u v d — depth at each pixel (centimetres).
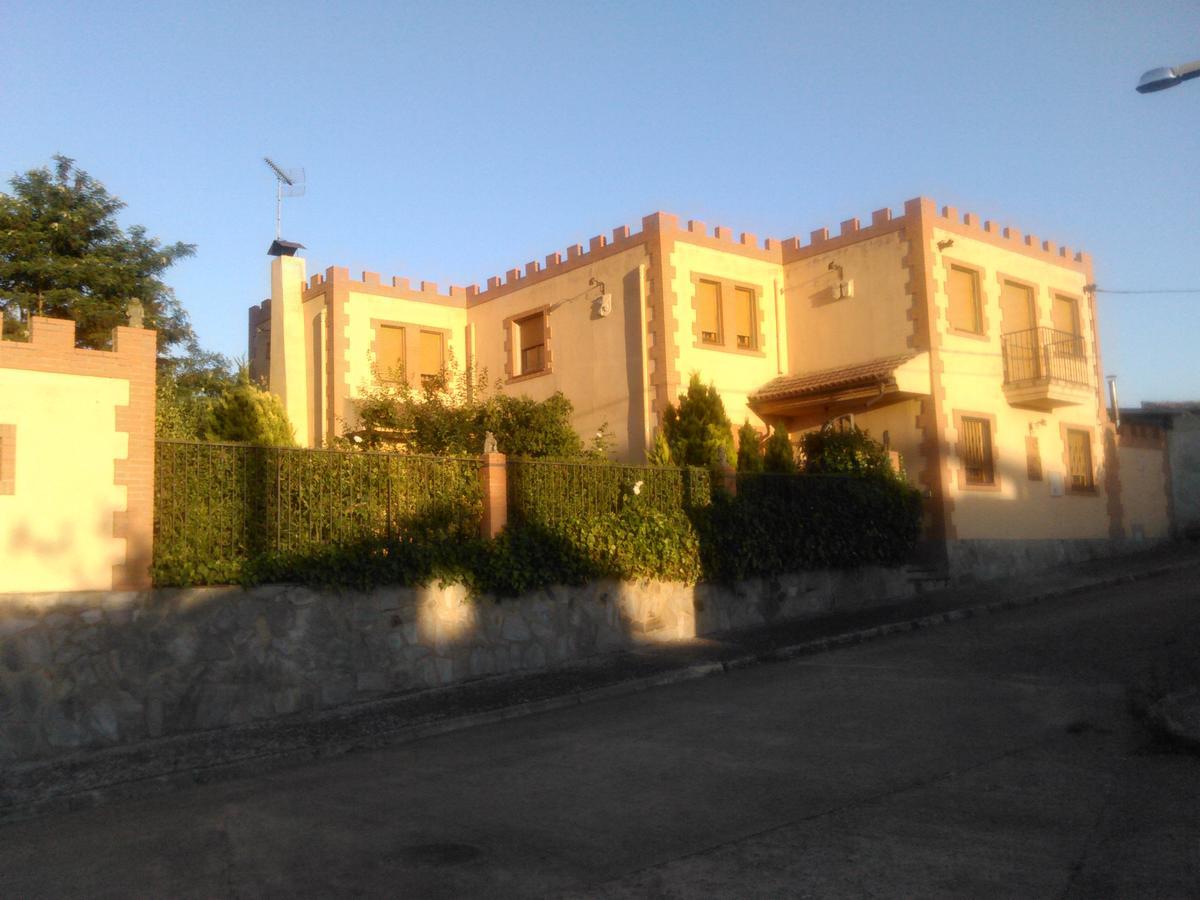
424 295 2558
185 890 625
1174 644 1323
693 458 1944
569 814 756
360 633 1290
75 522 1085
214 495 1203
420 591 1354
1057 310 2483
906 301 2148
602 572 1546
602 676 1380
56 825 834
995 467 2219
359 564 1285
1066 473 2447
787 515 1828
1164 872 593
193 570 1160
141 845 735
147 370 1147
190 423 2036
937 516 2084
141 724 1098
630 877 616
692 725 1065
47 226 2367
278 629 1220
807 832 689
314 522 1284
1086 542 2486
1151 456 2806
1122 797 745
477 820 750
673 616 1653
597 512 1598
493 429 1955
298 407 2481
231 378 2608
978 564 2142
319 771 977
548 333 2389
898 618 1759
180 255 2530
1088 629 1516
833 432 2086
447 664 1372
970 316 2236
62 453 1084
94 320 2309
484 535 1448
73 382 1098
